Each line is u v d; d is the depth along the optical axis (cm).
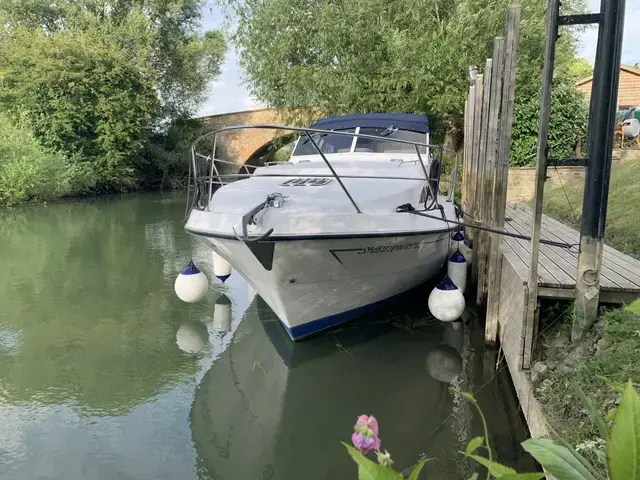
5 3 2553
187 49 2764
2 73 2217
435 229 521
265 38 1471
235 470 320
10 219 1480
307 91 1421
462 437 347
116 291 719
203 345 528
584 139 1335
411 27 1279
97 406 398
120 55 2302
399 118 660
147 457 331
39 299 681
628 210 678
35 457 328
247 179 543
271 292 470
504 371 445
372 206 466
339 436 364
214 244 472
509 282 433
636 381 266
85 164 2150
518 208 978
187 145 2672
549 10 315
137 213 1623
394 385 435
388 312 595
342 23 1285
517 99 1316
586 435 253
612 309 346
